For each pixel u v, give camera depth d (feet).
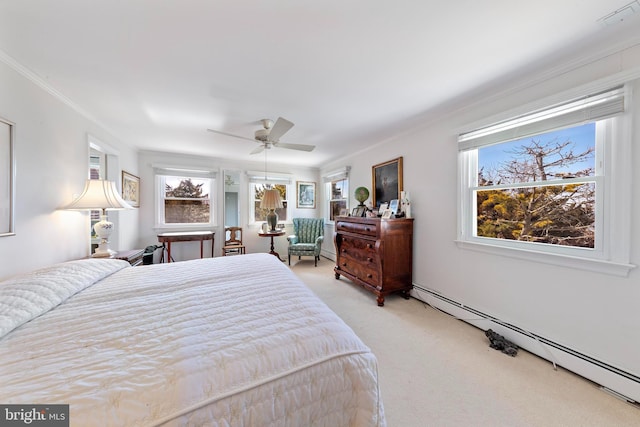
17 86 5.07
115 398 1.90
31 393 1.89
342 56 4.96
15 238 4.99
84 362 2.29
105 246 7.58
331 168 16.43
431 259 8.80
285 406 2.28
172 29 4.13
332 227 16.46
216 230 15.17
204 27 4.09
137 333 2.81
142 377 2.10
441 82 6.00
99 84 5.93
